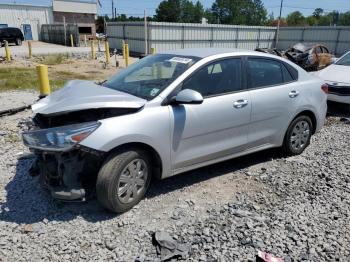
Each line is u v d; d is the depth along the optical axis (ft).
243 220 11.65
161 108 12.14
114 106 11.30
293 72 16.65
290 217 11.91
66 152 11.03
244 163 16.52
